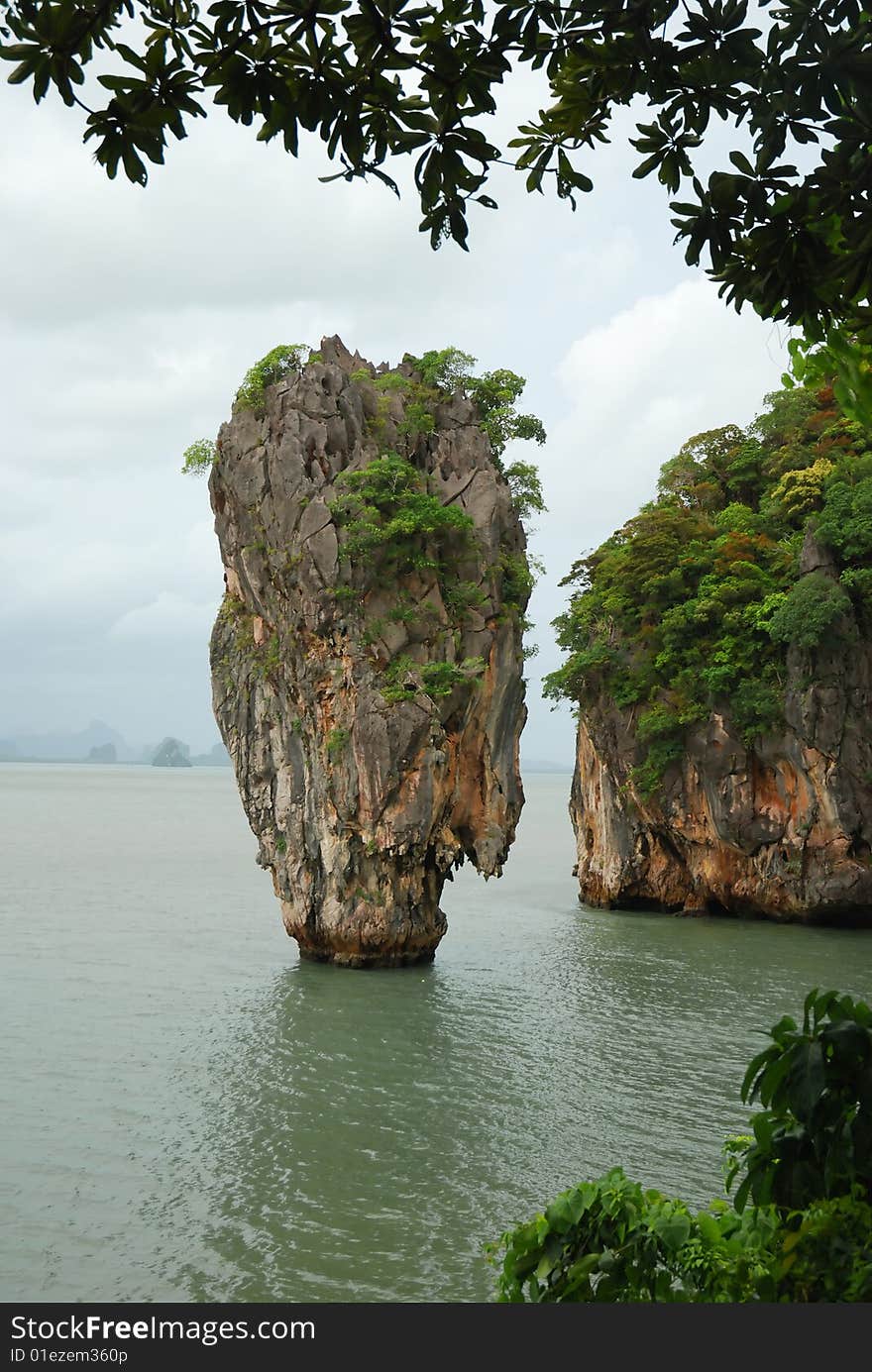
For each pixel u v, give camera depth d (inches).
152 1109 1173.7
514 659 2192.4
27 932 2298.2
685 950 2154.3
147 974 1889.8
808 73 180.9
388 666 2052.2
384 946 1979.6
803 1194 190.4
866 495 2363.4
